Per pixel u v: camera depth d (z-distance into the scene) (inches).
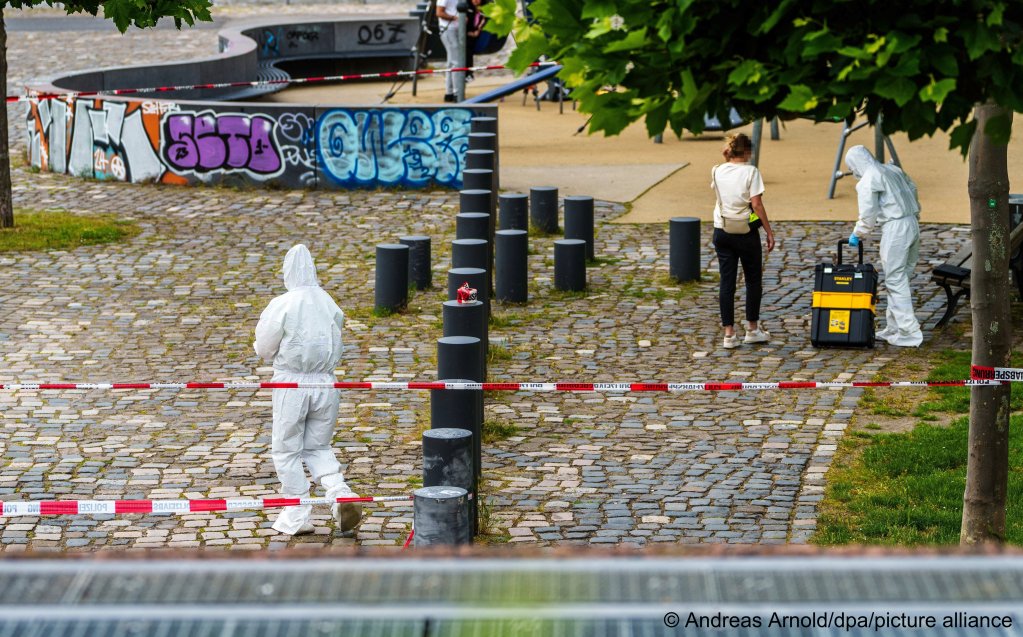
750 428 711.1
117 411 748.6
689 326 931.3
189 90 1873.8
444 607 135.0
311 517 575.2
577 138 1763.0
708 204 1339.8
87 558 142.3
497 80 2356.1
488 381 802.2
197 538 565.6
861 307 859.4
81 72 1702.8
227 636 133.7
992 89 291.1
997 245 489.7
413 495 512.4
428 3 2081.7
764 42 294.8
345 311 975.0
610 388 602.2
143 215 1310.3
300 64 2506.2
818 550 146.4
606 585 138.7
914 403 751.7
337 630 134.3
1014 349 836.6
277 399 562.6
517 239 989.2
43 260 1118.4
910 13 277.4
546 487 624.7
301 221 1286.9
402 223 1279.5
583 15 288.7
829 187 1370.6
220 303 1001.5
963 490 598.9
